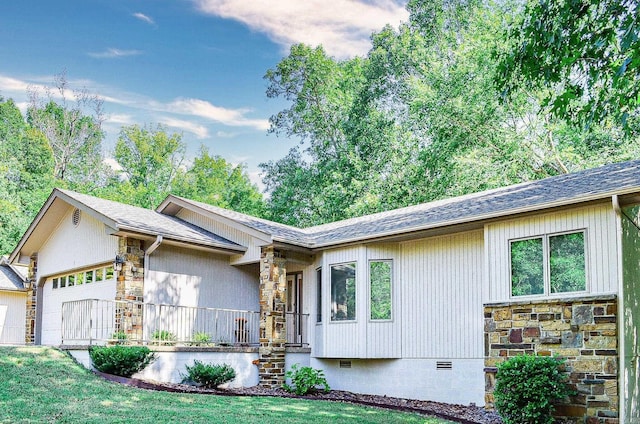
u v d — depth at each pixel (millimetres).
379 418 10977
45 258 19328
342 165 30734
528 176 25062
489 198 14430
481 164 23453
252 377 15711
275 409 11281
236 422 9703
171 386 12906
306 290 17172
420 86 25938
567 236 11484
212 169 50000
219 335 17328
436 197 25797
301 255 16781
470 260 13883
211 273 17391
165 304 15383
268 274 16062
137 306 15242
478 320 13523
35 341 19109
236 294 18047
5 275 23281
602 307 10648
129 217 16141
